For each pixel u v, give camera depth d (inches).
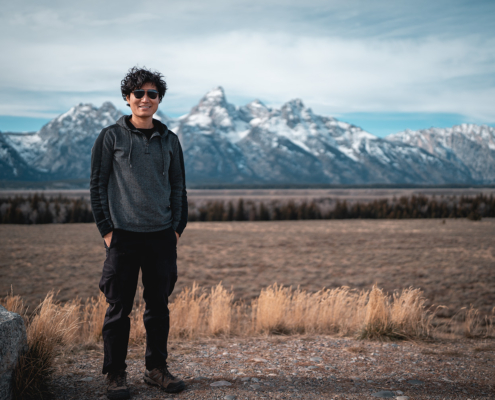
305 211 5073.8
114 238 87.7
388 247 1876.2
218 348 144.2
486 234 2672.2
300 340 162.1
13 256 1487.5
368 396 93.9
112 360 89.6
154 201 89.7
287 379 105.7
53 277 956.6
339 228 3378.4
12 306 133.8
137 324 158.1
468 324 200.2
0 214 4252.0
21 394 83.4
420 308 180.5
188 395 91.7
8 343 81.1
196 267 1172.5
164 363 96.3
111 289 89.4
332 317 194.4
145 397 90.1
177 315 183.8
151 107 90.0
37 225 3890.3
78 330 162.1
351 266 1194.6
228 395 91.8
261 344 152.9
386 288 748.6
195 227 3548.2
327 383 103.3
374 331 166.2
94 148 88.0
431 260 1333.7
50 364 95.1
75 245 1969.7
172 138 96.0
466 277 919.0
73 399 88.4
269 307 188.4
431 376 111.7
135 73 89.2
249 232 2965.1
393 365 123.0
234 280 899.4
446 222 4190.5
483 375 113.7
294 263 1289.4
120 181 88.3
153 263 91.6
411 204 5383.9
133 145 88.5
